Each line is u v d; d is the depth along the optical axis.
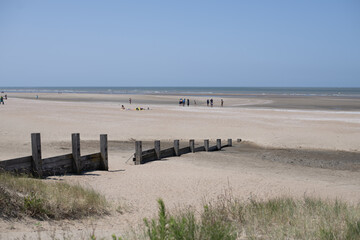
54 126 26.81
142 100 75.56
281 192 10.64
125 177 11.99
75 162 11.80
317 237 5.48
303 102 68.75
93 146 20.81
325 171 15.95
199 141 23.94
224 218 6.63
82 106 46.97
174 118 32.19
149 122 29.67
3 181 7.81
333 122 30.61
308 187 11.73
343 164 17.88
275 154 20.23
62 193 7.76
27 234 5.46
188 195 9.84
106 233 5.89
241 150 21.41
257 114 36.97
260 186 11.50
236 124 29.30
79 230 6.09
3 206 6.23
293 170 15.90
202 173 13.57
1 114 32.69
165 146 21.72
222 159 18.19
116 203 8.34
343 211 7.23
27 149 18.39
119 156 17.75
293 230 5.79
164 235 4.09
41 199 6.86
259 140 24.28
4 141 20.58
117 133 25.28
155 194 9.74
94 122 29.17
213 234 4.75
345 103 65.31
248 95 111.88
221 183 11.70
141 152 15.55
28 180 8.57
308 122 30.64
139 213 7.68
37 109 39.72
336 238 5.33
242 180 12.38
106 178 11.55
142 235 5.43
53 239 5.12
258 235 5.72
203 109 43.94
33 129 25.27
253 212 7.07
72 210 7.09
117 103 60.88
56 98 83.88
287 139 24.31
